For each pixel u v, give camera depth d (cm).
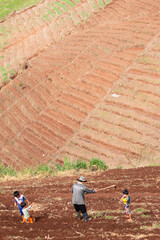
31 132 3086
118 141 2559
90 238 812
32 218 1012
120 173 1670
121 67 3306
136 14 4278
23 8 5412
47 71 3662
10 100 3472
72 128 2928
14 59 4078
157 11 4212
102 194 1273
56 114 3156
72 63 3647
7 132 3155
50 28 4638
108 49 3612
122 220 956
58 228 924
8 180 1791
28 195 1339
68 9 5000
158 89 2825
